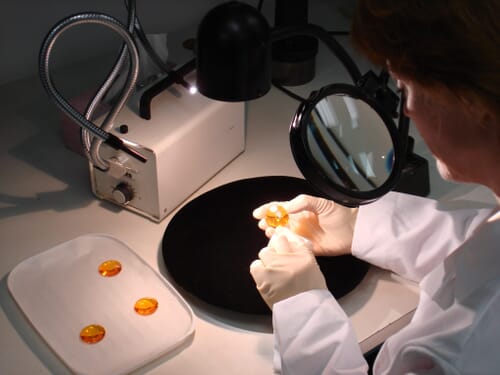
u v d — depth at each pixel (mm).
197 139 1142
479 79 639
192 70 1182
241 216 1115
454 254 839
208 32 824
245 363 912
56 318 957
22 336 943
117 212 1149
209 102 1165
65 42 1504
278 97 1438
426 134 747
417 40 646
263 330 956
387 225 1026
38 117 1364
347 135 863
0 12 1397
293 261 933
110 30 1556
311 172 818
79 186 1202
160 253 1074
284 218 1047
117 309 975
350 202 852
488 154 712
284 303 893
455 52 635
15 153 1271
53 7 1457
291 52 1433
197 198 1146
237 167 1247
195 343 937
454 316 770
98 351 916
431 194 1194
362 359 871
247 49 823
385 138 897
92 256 1054
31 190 1188
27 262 1028
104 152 1107
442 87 665
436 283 847
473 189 1199
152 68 1274
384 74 910
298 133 825
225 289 990
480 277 767
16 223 1120
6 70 1459
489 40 623
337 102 867
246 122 1363
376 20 667
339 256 1055
